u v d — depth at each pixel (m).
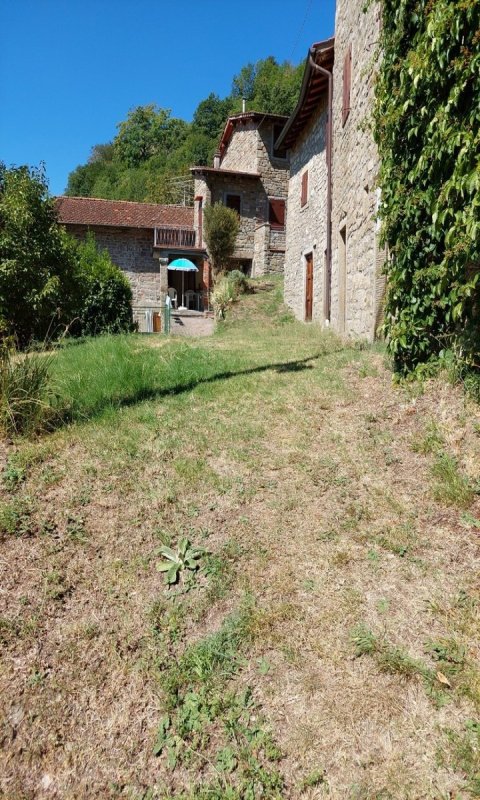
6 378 3.56
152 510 2.74
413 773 1.54
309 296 11.92
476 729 1.62
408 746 1.61
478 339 3.33
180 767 1.62
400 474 2.93
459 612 2.03
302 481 2.96
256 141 20.73
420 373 3.80
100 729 1.74
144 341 7.97
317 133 10.94
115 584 2.29
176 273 22.89
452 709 1.69
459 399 3.39
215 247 19.22
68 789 1.59
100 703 1.81
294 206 13.41
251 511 2.73
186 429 3.66
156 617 2.12
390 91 3.97
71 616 2.13
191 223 21.86
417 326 3.84
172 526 2.63
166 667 1.92
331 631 2.01
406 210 3.75
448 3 3.00
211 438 3.51
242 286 15.97
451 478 2.75
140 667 1.92
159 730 1.72
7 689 1.83
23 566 2.34
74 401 4.05
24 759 1.66
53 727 1.74
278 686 1.83
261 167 20.81
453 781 1.51
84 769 1.64
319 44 9.09
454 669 1.81
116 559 2.42
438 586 2.17
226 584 2.26
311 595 2.18
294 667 1.89
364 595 2.16
